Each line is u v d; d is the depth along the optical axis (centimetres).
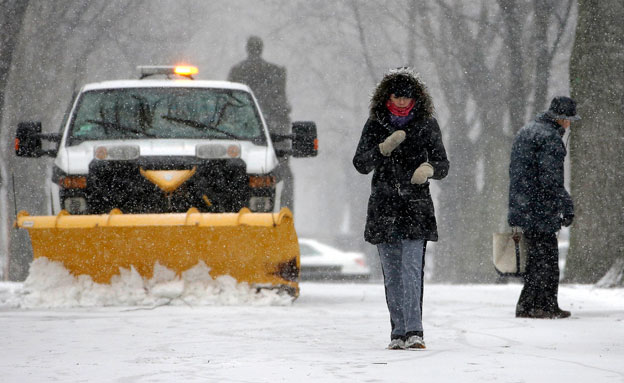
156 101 3691
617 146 5191
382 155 2167
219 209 3391
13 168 11206
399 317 2153
